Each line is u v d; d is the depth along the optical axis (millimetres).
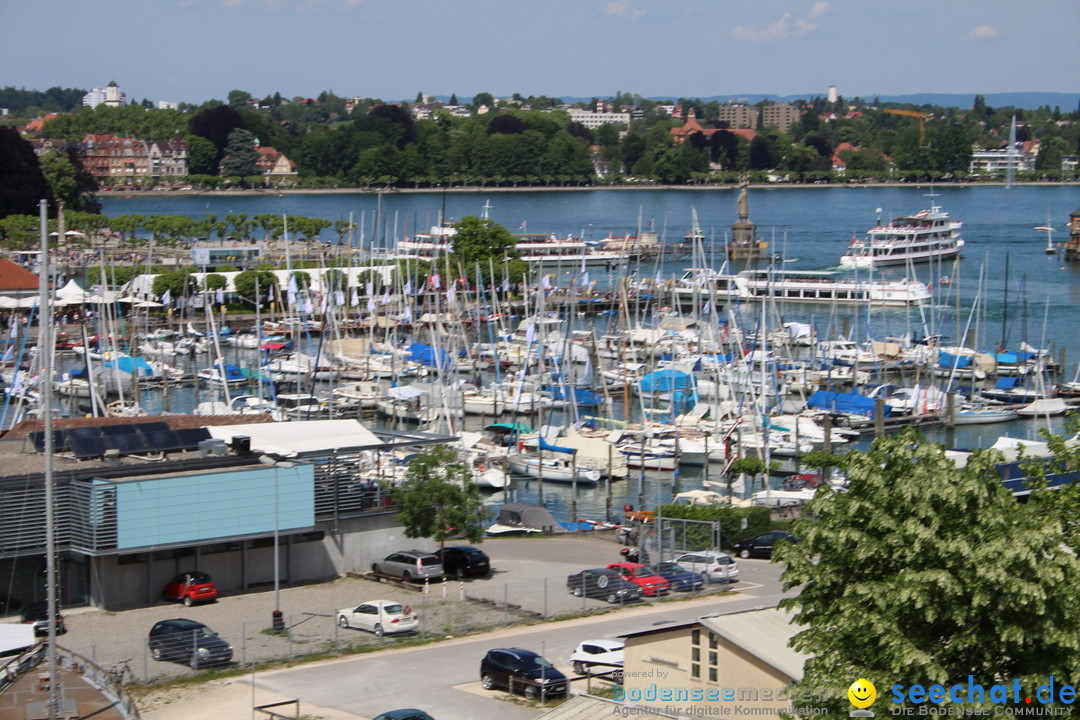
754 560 164125
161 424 161250
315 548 151125
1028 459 112500
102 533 132750
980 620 76875
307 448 161375
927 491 79000
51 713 95812
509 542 176875
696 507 178125
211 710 104062
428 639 124688
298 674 113875
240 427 169750
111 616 132875
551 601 139000
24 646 112938
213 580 143250
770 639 93812
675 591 142625
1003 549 75312
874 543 79500
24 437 165625
